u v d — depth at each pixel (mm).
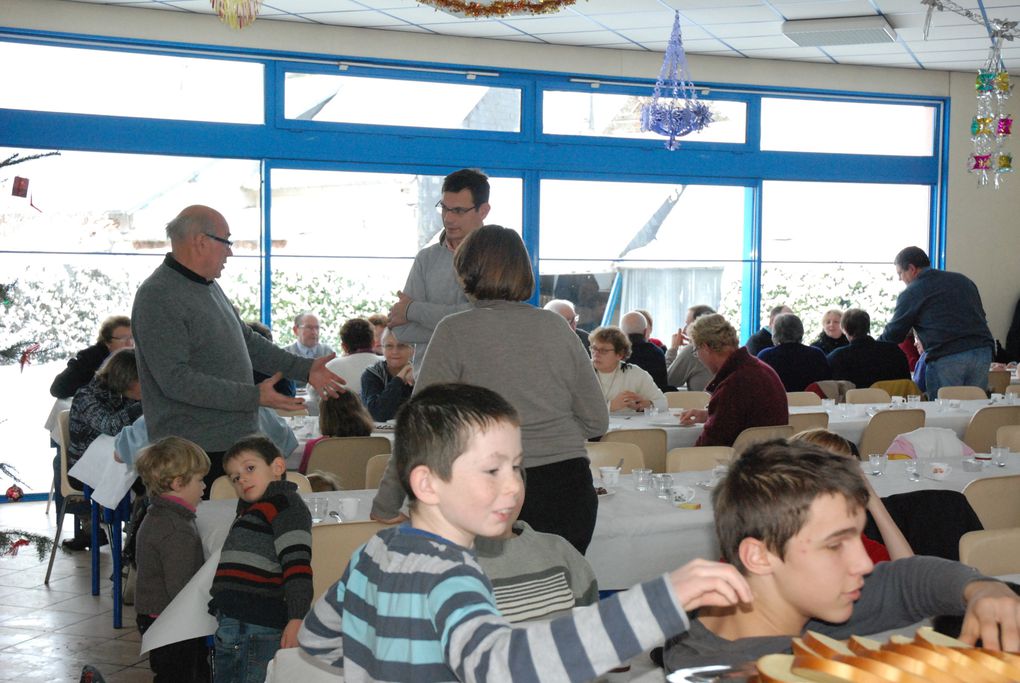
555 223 8367
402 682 1185
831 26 7254
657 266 8727
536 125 8148
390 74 7668
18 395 6875
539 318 2506
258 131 7324
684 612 1033
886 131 9234
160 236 7180
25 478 6875
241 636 2703
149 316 3467
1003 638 1394
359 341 6242
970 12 6922
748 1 6812
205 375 3473
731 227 8914
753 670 1258
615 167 8422
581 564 2084
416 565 1221
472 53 7828
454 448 1246
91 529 4828
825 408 6031
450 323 2494
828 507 1352
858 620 1600
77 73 6855
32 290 6852
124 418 4320
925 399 7324
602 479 3646
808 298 9203
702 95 8625
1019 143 9445
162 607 3152
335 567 2697
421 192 7914
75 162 6898
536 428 2475
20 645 4027
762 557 1390
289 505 2719
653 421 5465
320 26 7383
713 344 4602
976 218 9398
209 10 6938
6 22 6562
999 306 9477
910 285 7250
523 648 1040
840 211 9211
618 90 8328
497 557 1972
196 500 3248
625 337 5918
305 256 7621
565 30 7594
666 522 3141
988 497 3156
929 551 2680
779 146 8945
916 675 1071
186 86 7141
